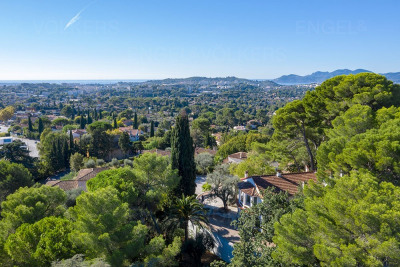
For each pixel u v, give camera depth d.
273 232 18.92
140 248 19.91
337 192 14.63
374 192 13.11
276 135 37.81
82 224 18.84
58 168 73.62
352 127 24.39
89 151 81.81
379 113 24.73
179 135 33.75
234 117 177.75
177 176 31.98
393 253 10.98
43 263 18.17
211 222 31.39
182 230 30.86
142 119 170.38
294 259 14.38
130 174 28.64
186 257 27.38
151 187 29.20
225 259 26.61
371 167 18.89
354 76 31.50
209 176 34.81
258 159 40.66
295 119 35.34
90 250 19.11
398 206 12.28
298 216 15.77
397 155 17.64
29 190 25.95
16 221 22.66
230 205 36.22
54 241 18.83
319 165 23.44
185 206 27.16
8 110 187.62
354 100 29.64
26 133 136.50
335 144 22.27
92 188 28.42
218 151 73.81
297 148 38.53
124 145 84.50
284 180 30.95
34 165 69.62
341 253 13.15
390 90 29.80
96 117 170.38
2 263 19.59
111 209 19.98
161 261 19.97
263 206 21.30
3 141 115.19
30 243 19.27
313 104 33.69
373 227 12.15
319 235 14.52
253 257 17.22
